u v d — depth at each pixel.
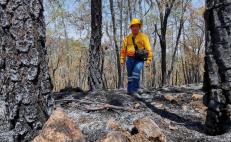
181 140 3.96
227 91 4.18
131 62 6.89
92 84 9.03
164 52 19.55
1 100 3.43
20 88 3.38
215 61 4.27
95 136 3.55
